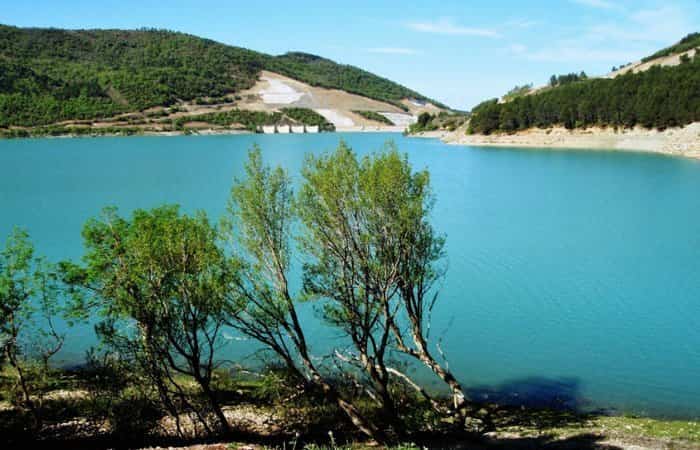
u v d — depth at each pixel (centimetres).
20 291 2488
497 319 3941
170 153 19938
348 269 2241
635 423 2469
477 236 6619
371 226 2188
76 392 2661
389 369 2458
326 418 2456
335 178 2161
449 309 4156
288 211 2242
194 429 2280
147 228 2069
